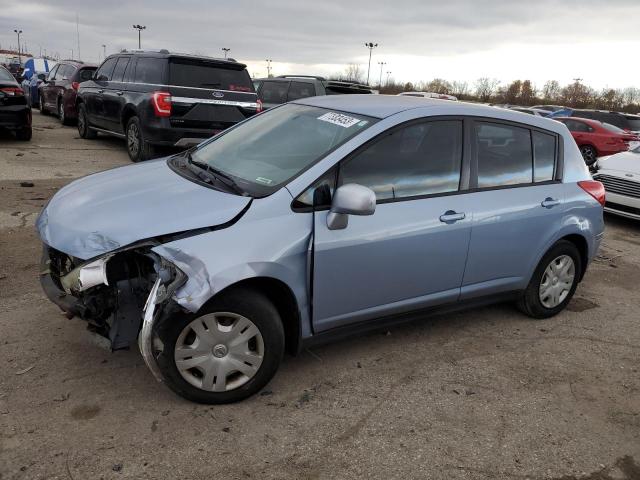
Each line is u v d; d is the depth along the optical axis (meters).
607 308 4.96
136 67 9.73
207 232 2.86
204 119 9.12
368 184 3.33
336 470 2.64
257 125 4.09
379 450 2.80
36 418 2.81
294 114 3.97
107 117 10.73
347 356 3.70
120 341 2.91
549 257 4.36
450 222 3.60
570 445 2.97
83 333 3.64
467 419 3.12
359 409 3.12
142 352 2.81
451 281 3.77
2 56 43.19
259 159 3.52
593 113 18.91
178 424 2.86
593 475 2.76
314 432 2.89
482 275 3.95
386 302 3.49
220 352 2.95
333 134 3.47
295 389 3.27
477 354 3.88
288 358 3.61
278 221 3.00
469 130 3.81
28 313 3.87
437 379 3.51
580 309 4.88
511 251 4.04
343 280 3.24
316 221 3.10
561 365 3.83
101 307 2.95
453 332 4.20
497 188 3.94
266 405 3.09
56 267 3.20
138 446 2.68
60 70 16.03
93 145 11.77
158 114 8.80
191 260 2.75
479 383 3.50
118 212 3.04
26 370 3.21
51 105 16.16
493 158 3.94
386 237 3.32
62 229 3.03
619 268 6.19
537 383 3.57
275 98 12.37
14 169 8.54
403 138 3.50
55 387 3.07
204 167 3.62
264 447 2.75
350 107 3.76
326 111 3.80
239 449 2.72
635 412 3.33
